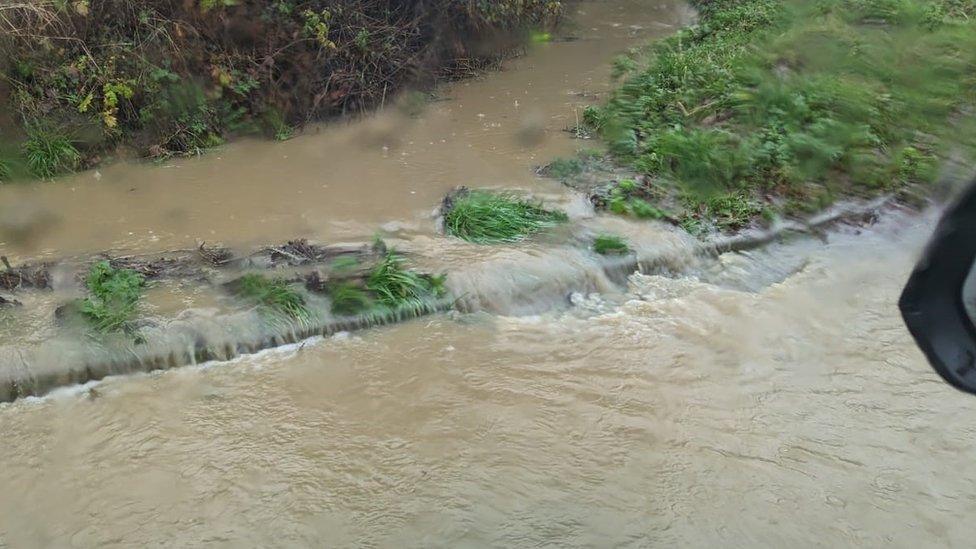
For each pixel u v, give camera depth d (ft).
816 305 21.85
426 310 21.01
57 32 28.43
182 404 17.93
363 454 16.47
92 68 28.63
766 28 41.27
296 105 32.42
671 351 19.81
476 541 14.43
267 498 15.40
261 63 31.63
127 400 18.06
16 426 17.29
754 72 33.22
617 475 15.92
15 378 18.04
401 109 34.45
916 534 14.58
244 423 17.37
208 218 24.85
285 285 20.98
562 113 33.94
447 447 16.63
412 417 17.51
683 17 50.83
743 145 28.37
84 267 21.90
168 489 15.64
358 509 15.15
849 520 14.88
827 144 28.86
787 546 14.34
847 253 24.62
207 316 19.90
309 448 16.63
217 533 14.64
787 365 19.31
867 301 22.04
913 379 18.79
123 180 27.63
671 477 15.87
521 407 17.79
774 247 24.68
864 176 27.94
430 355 19.57
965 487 15.65
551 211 24.95
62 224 24.45
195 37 30.27
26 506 15.28
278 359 19.42
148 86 29.32
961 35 38.52
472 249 23.04
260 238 23.57
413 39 36.11
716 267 23.59
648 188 26.58
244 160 29.50
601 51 43.34
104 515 15.06
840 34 38.06
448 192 26.58
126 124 29.27
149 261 22.16
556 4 45.16
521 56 42.27
